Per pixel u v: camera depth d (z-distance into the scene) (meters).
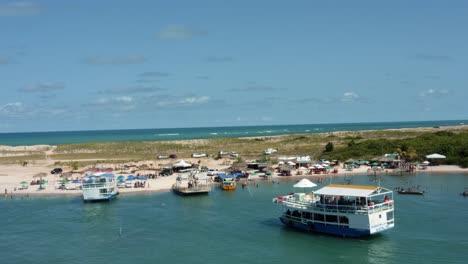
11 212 102.88
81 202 113.94
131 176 139.62
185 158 192.25
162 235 82.75
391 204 79.50
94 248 75.50
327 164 163.75
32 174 157.50
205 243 77.44
